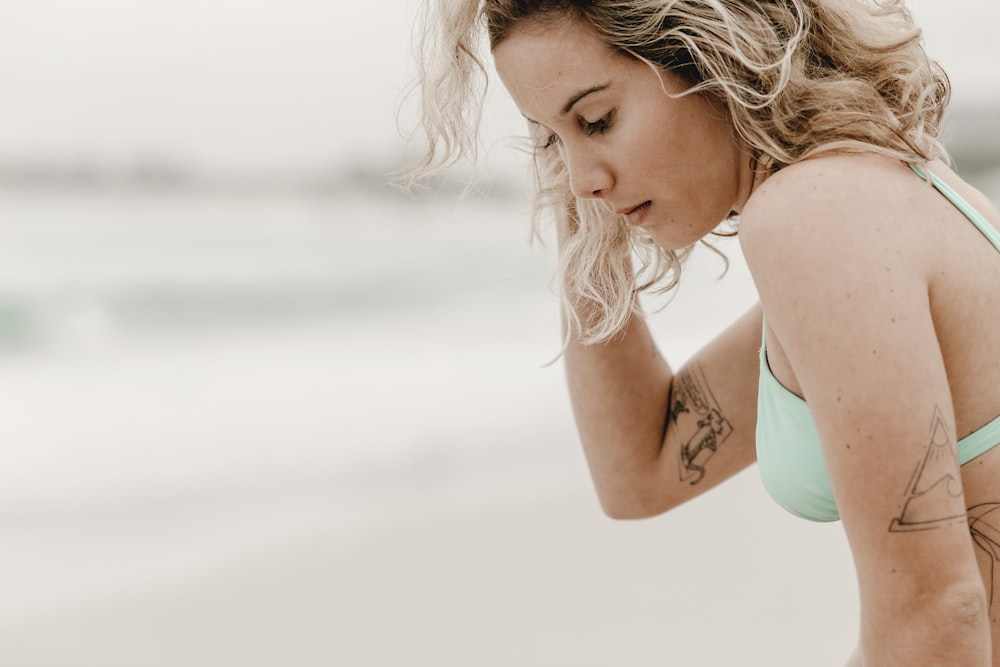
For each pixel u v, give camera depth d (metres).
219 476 7.27
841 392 1.00
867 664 1.04
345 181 20.06
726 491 5.12
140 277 14.49
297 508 6.30
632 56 1.15
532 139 1.56
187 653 4.12
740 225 1.11
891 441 0.98
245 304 13.84
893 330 0.99
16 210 16.62
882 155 1.12
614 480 1.67
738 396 1.58
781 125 1.16
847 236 1.02
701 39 1.13
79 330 12.70
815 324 1.02
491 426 8.20
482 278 14.69
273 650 4.02
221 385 10.41
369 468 7.14
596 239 1.53
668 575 4.09
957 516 0.99
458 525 5.29
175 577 5.09
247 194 19.02
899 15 1.29
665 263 1.56
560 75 1.16
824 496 1.26
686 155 1.19
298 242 16.17
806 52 1.20
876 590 1.01
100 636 4.36
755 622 3.58
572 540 4.78
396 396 9.60
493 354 11.39
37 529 6.16
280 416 9.07
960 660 0.98
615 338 1.61
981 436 1.13
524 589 4.20
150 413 9.45
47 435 8.71
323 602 4.43
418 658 3.73
